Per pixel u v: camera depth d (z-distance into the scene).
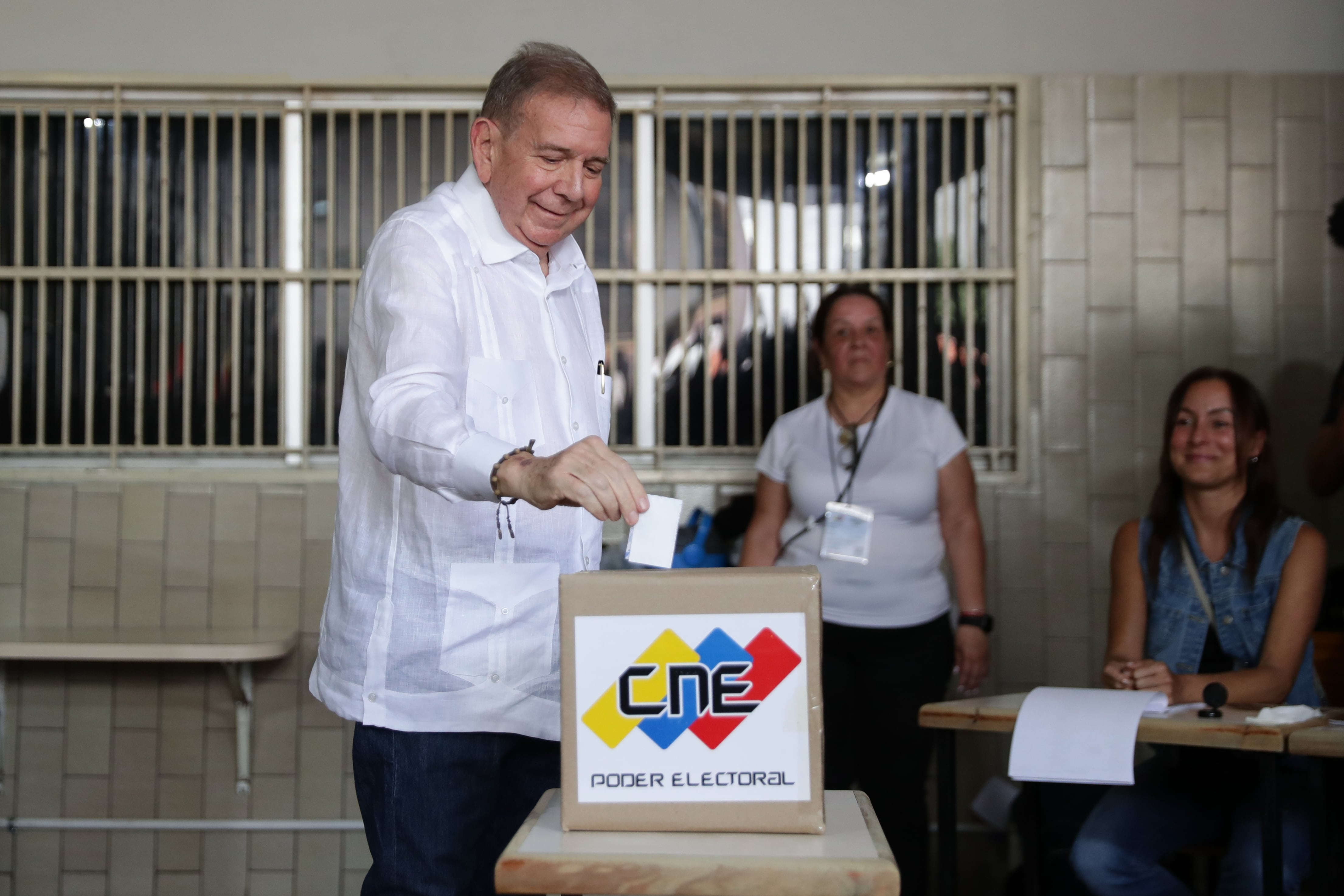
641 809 1.14
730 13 3.30
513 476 1.18
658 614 1.14
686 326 3.30
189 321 3.29
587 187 1.48
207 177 3.32
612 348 3.29
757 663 1.14
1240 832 2.06
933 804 3.18
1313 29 3.29
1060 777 1.70
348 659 1.50
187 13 3.28
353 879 3.21
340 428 1.57
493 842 1.57
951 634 2.77
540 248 1.56
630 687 1.15
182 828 3.21
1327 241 3.27
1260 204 3.27
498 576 1.47
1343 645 2.71
